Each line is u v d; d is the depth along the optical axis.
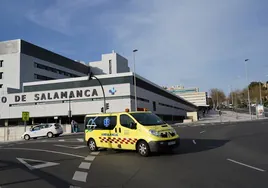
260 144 15.03
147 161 10.74
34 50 75.94
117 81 55.78
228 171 8.41
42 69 78.75
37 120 61.22
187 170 8.74
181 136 21.95
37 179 8.45
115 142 13.41
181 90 157.50
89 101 56.25
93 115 15.07
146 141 11.82
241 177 7.59
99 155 13.10
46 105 59.38
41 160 12.34
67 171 9.54
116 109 53.88
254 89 128.62
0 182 8.23
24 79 71.56
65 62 89.06
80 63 97.06
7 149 18.34
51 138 29.84
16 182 8.16
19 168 10.50
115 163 10.66
